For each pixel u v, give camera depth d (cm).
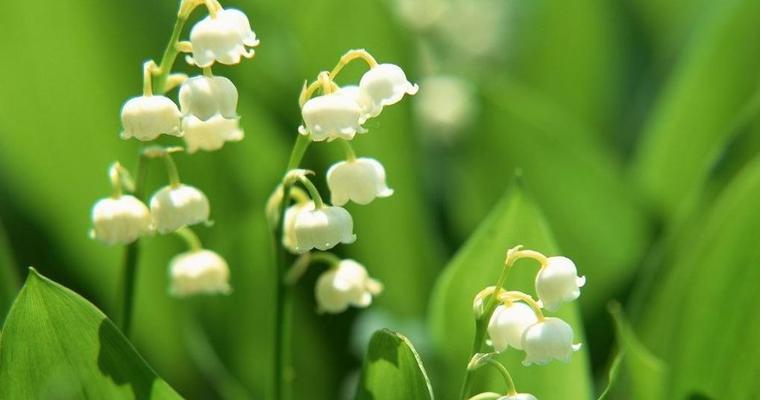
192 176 46
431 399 36
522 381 40
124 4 47
